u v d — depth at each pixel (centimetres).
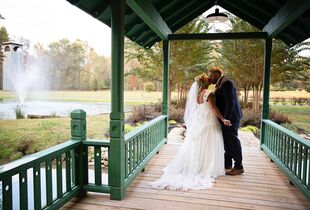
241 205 275
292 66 890
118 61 276
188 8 506
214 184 333
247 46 903
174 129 792
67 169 271
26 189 208
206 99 357
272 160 433
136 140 354
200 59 984
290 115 947
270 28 457
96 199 287
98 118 881
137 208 267
